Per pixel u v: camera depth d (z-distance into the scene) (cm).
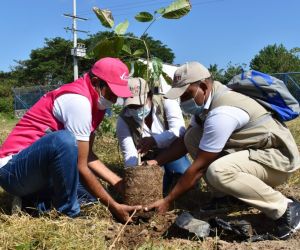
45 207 225
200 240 195
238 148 213
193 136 239
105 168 243
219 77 1645
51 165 206
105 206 221
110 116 422
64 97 209
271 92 212
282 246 190
